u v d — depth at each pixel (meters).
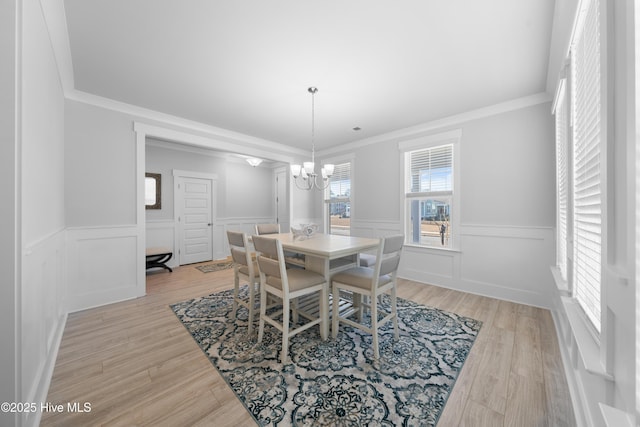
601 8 0.85
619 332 0.77
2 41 1.02
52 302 1.86
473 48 1.98
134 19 1.69
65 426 1.23
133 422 1.26
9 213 1.01
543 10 1.59
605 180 0.83
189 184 5.34
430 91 2.70
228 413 1.31
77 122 2.72
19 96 1.05
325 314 2.05
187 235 5.28
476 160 3.18
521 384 1.52
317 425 1.24
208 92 2.73
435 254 3.57
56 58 2.01
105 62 2.20
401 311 2.65
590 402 1.10
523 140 2.85
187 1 1.54
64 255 2.52
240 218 6.24
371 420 1.27
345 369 1.68
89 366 1.71
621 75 0.74
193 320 2.44
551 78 2.32
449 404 1.37
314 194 5.48
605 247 0.84
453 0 1.53
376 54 2.06
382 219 4.21
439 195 3.55
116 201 2.99
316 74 2.37
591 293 1.21
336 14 1.64
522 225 2.86
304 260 2.49
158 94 2.78
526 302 2.83
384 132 4.09
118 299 2.97
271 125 3.77
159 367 1.70
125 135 3.06
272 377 1.60
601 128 0.86
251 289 2.17
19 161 1.05
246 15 1.66
